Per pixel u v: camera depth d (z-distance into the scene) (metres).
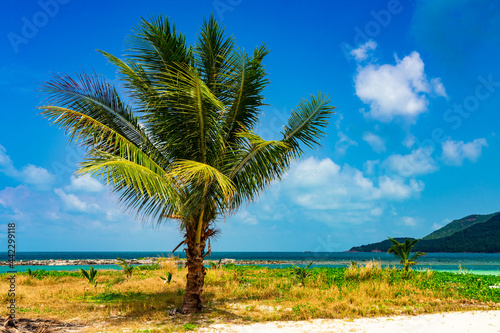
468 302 10.49
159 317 8.45
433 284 13.08
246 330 7.19
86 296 12.35
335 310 9.16
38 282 16.33
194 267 9.40
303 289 12.28
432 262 50.22
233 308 9.71
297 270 14.86
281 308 9.52
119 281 16.92
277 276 18.58
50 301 11.02
